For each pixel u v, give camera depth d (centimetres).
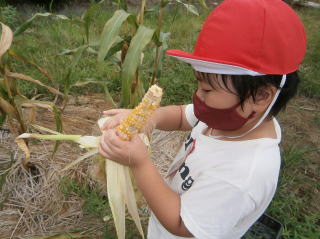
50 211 207
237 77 86
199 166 106
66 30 435
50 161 231
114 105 204
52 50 380
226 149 101
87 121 284
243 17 84
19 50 363
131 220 200
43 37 413
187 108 141
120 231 118
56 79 317
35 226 200
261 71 84
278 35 84
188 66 371
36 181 222
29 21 180
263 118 95
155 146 250
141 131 119
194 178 106
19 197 211
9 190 212
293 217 209
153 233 134
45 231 197
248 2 86
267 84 87
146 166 100
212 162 102
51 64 343
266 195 96
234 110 92
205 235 97
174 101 320
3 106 188
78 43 405
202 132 118
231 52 84
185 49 420
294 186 237
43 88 312
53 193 214
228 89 88
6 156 230
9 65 186
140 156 98
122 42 171
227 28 85
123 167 117
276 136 103
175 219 100
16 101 194
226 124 97
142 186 101
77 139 126
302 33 90
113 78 331
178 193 112
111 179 116
